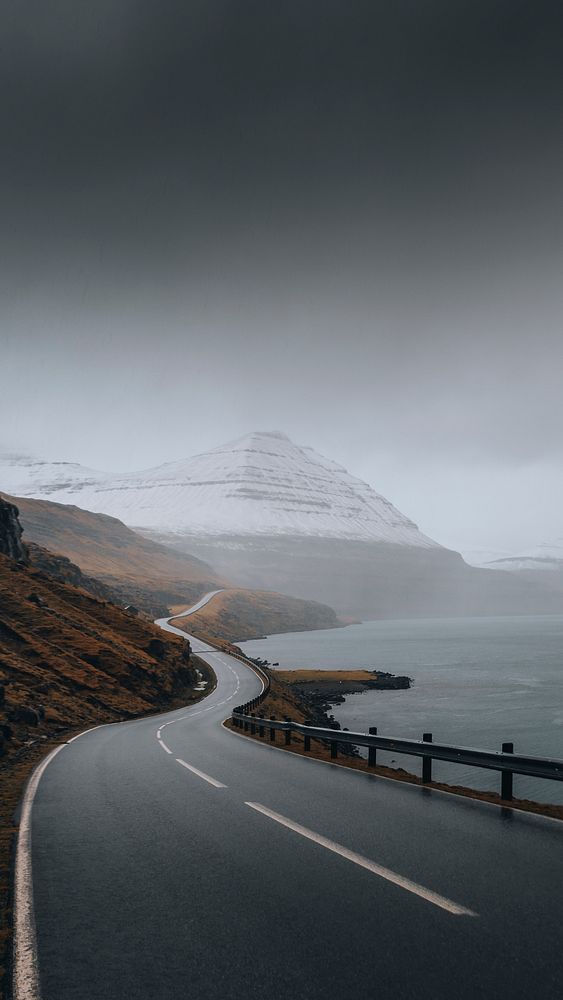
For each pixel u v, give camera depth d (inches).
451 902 250.4
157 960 210.8
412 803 451.2
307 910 247.8
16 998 188.4
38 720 1198.9
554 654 5753.0
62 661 1784.0
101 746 943.7
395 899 255.6
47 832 395.9
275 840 352.5
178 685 2359.7
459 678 4013.3
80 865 321.4
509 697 3068.4
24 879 300.7
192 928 235.6
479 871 288.0
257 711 1747.0
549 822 386.9
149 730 1224.8
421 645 7632.9
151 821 414.6
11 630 1841.8
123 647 2175.2
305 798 474.9
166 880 291.6
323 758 745.6
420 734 2177.7
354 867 298.5
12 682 1455.5
